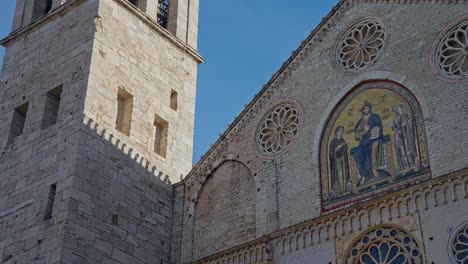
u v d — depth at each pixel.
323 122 34.66
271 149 36.19
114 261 34.44
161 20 47.16
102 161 36.09
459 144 29.39
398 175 30.84
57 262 32.00
